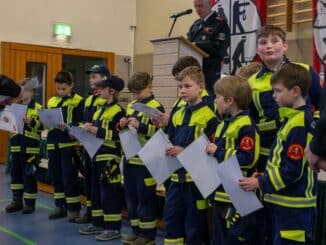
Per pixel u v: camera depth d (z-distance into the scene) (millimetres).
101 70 4043
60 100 4469
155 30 8352
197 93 2855
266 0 6301
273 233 2246
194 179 2570
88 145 3801
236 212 2346
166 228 2891
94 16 8492
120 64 8805
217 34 3973
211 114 2836
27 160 4688
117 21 8750
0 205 5043
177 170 2836
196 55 3863
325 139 1396
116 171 3812
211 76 3941
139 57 8719
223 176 2285
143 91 3510
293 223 2119
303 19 6027
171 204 2865
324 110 1415
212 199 2576
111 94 3857
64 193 4504
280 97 2135
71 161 4371
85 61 8477
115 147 3832
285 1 6152
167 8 8070
